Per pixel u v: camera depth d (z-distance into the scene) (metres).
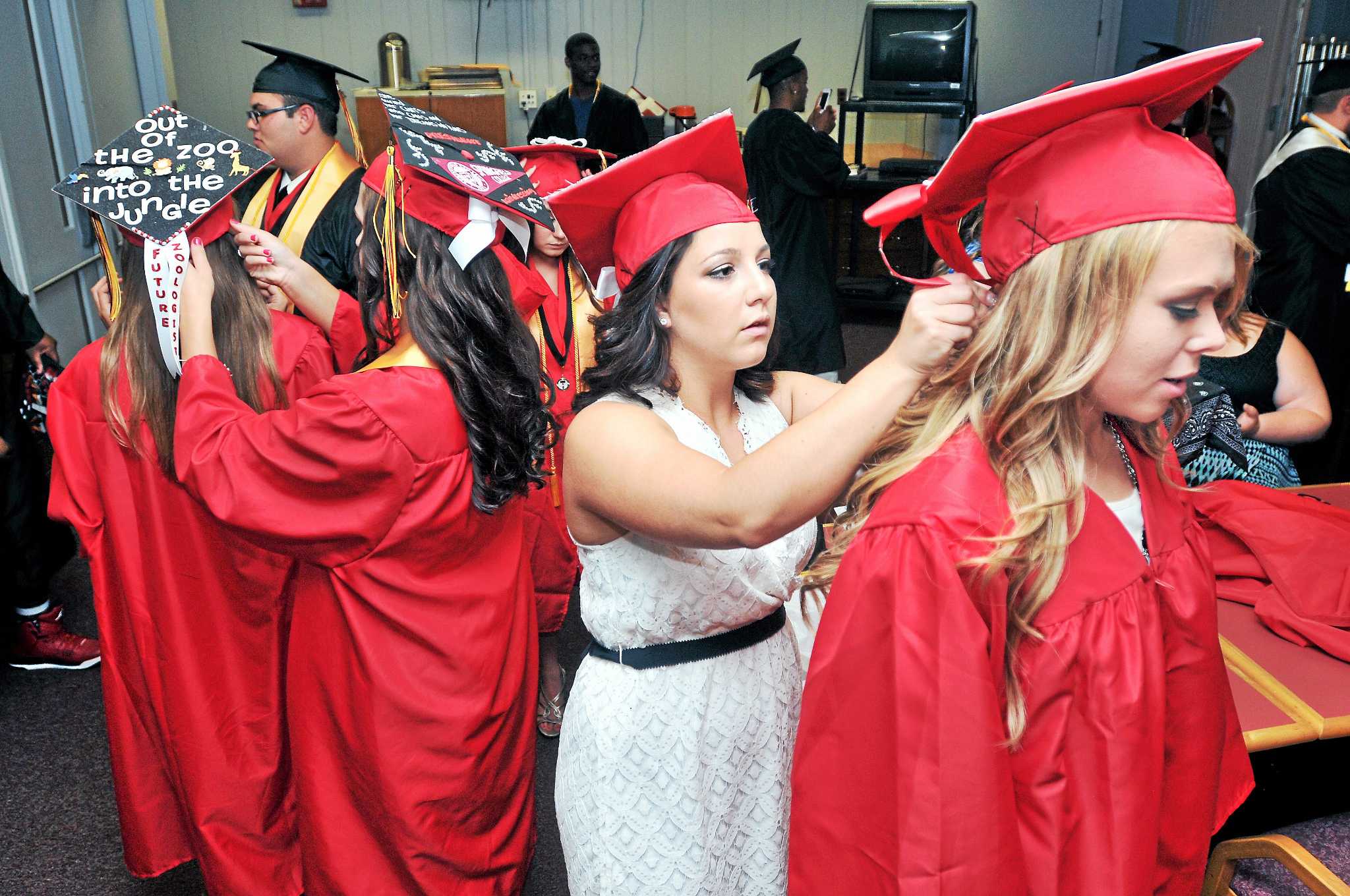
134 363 1.68
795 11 7.76
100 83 5.28
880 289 7.10
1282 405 2.41
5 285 2.68
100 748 2.57
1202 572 1.01
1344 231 3.28
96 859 2.20
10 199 3.97
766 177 4.89
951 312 0.82
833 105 7.95
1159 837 1.04
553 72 7.89
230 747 1.81
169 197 1.63
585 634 3.12
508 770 1.71
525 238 1.61
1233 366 2.38
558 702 2.61
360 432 1.42
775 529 0.89
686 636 1.17
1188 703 1.00
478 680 1.59
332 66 2.93
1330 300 3.38
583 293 2.52
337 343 2.04
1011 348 0.85
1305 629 1.67
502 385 1.53
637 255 1.12
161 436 1.69
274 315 1.95
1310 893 1.79
